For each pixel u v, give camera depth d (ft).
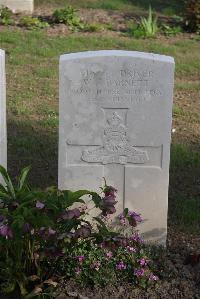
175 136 26.32
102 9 48.78
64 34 40.50
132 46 38.27
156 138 16.98
